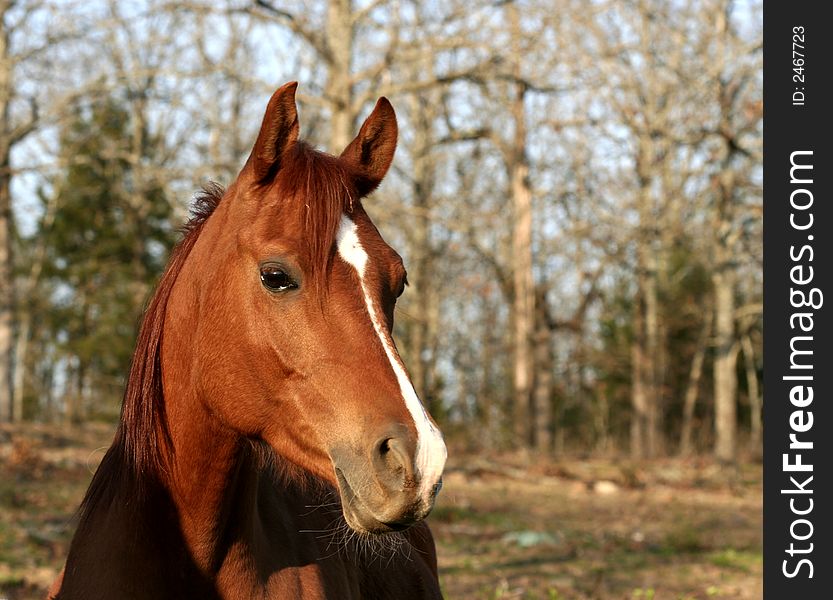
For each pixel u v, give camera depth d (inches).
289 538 117.3
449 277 956.6
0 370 917.2
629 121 898.7
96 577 105.7
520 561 362.0
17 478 499.8
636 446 1090.7
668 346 1443.2
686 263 1315.2
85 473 543.8
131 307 1125.7
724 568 365.1
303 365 95.8
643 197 909.8
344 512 92.6
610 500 598.2
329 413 94.2
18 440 563.2
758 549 416.5
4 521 364.5
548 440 1061.1
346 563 128.4
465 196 787.4
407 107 999.6
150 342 110.7
